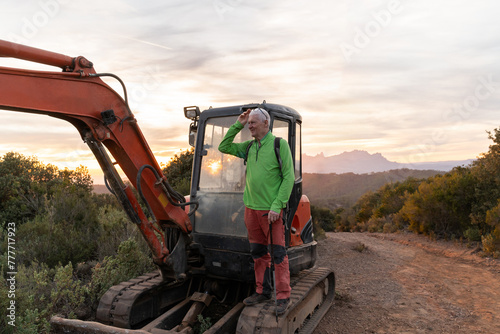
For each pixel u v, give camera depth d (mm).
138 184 3637
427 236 14188
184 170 11172
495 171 12344
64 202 8508
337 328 5211
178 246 4258
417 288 7449
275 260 3668
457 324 5484
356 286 7543
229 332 4062
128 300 4082
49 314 4578
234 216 4328
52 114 3064
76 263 6688
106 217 8562
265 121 3697
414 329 5262
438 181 14578
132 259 5367
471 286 7613
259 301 3822
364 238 15289
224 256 4328
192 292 4973
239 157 4023
